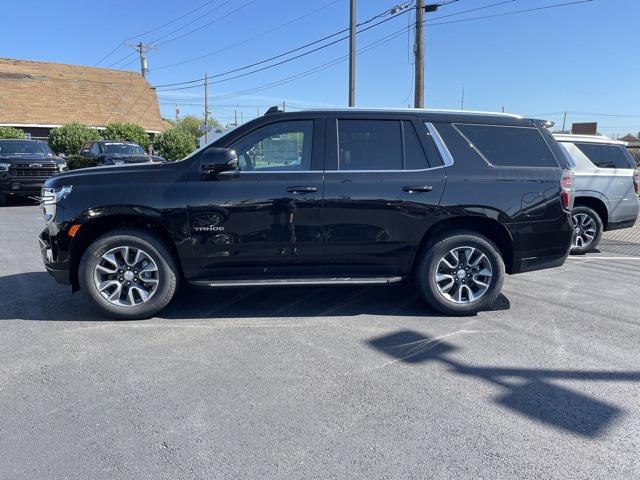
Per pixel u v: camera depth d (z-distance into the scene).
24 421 3.11
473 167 4.90
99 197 4.59
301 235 4.75
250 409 3.25
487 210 4.88
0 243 8.92
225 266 4.80
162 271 4.78
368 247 4.84
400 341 4.40
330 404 3.32
